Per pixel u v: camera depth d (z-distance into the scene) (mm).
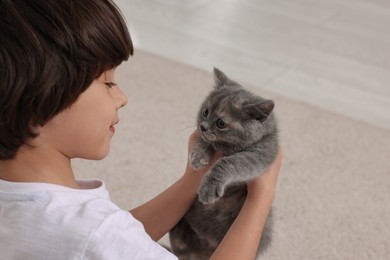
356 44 3084
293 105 2447
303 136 2240
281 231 1779
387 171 2072
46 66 735
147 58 2762
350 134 2275
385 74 2789
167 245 1677
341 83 2688
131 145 2133
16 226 771
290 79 2693
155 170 2014
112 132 948
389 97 2592
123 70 2639
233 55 2887
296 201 1904
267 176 1257
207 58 2842
